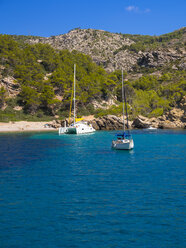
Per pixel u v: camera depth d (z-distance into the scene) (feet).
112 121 303.89
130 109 370.32
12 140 182.39
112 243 36.47
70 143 163.73
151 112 383.45
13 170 84.94
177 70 644.27
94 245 35.94
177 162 98.02
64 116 359.87
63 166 91.35
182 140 182.19
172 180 70.64
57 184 67.26
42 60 472.03
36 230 40.60
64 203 52.49
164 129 301.22
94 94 395.34
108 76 439.63
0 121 307.99
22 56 417.08
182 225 41.96
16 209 49.34
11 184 67.51
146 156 112.68
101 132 260.42
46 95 354.95
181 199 54.49
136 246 35.63
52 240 37.45
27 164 95.30
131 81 615.57
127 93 418.72
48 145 153.48
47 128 304.91
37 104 349.20
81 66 495.00
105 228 41.04
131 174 78.28
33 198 55.83
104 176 75.82
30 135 223.71
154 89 510.99
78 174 78.64
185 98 346.74
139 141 176.86
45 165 93.35
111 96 417.49
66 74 409.49
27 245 36.14
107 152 125.29
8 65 379.35
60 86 389.80
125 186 64.80
